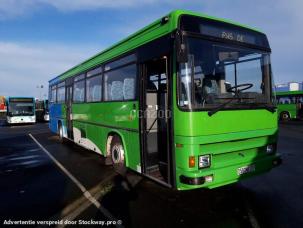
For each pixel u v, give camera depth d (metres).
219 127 4.45
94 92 8.34
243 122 4.75
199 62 4.46
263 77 5.35
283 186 5.97
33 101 28.88
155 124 6.10
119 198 5.40
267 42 5.54
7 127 26.27
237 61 5.03
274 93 5.45
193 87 4.29
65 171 7.70
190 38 4.43
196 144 4.21
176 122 4.38
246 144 4.89
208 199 5.25
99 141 7.95
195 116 4.22
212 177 4.30
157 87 6.06
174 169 4.48
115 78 6.84
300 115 25.69
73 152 10.87
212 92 4.57
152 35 5.21
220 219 4.37
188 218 4.43
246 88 5.09
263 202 5.05
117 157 6.89
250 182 6.27
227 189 5.79
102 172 7.47
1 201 5.38
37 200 5.40
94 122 8.31
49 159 9.52
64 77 12.26
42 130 22.09
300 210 4.66
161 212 4.70
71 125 11.16
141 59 5.57
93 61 8.45
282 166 7.83
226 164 4.57
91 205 5.08
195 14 4.61
